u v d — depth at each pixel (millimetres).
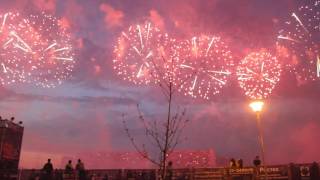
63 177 29062
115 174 29188
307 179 24422
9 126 28828
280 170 25250
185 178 27219
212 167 27047
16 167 29609
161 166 14508
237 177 26250
